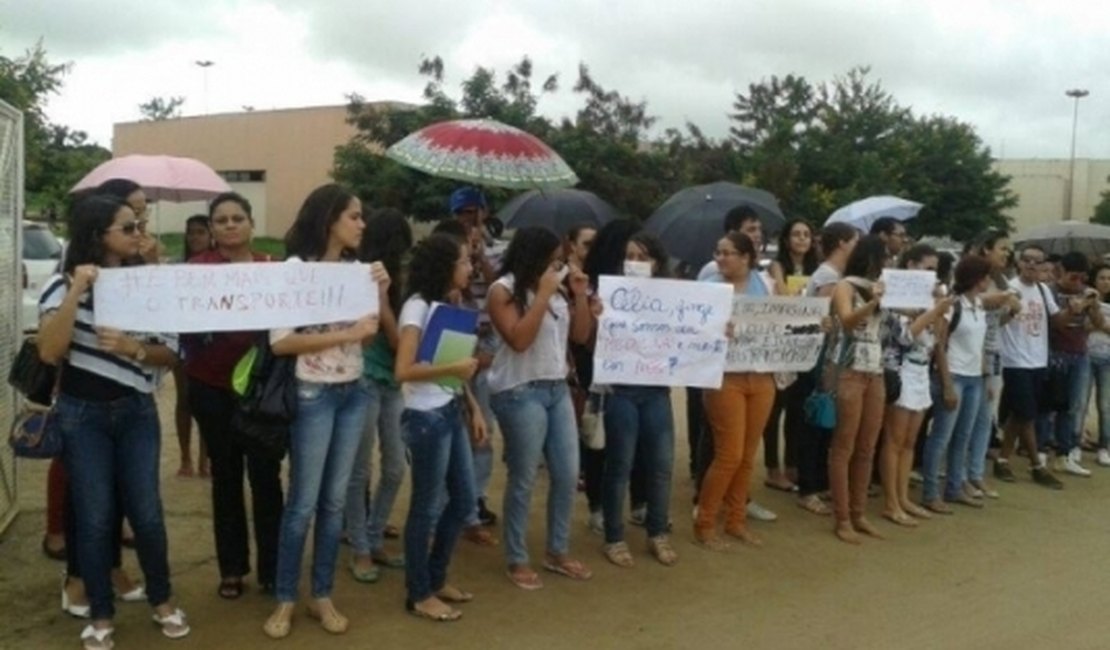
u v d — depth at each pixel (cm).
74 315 435
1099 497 857
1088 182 5562
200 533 643
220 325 465
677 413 1170
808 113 3625
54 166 2530
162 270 455
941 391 774
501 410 572
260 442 480
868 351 693
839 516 708
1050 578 653
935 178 3784
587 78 2772
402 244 550
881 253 702
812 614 574
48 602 530
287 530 495
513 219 933
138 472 471
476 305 658
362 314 489
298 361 482
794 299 655
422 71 2473
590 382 652
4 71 2264
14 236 654
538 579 590
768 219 943
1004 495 851
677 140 3030
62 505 584
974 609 595
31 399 456
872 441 712
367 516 592
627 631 536
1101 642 554
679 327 611
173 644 484
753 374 661
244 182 3944
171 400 1080
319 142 3719
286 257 506
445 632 519
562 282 574
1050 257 996
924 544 709
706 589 601
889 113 3659
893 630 558
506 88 2522
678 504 764
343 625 507
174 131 4088
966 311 781
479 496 669
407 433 516
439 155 715
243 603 536
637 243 634
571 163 2475
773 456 820
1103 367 961
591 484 681
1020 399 877
